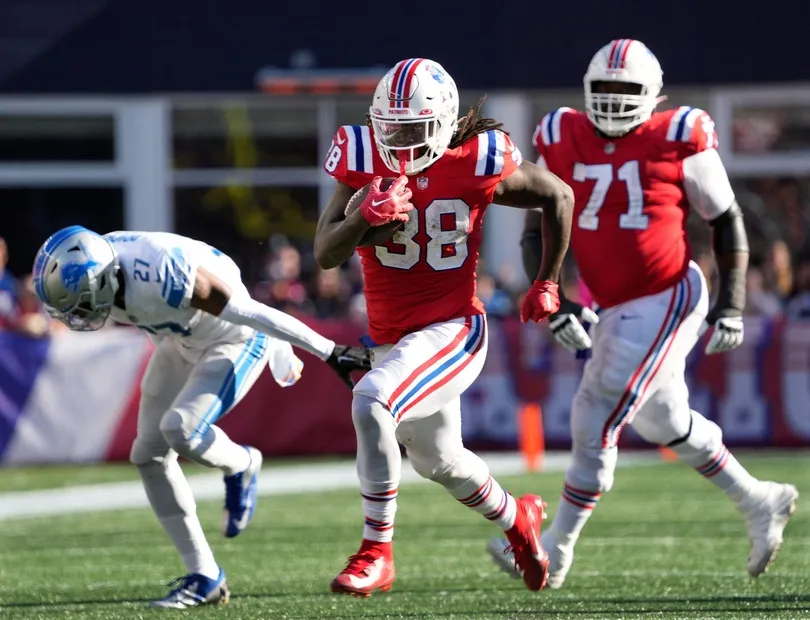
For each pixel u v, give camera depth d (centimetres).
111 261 1498
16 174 5238
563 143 1745
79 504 2883
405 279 1485
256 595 1719
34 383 3622
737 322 1747
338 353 1512
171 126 5231
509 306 3972
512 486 3011
